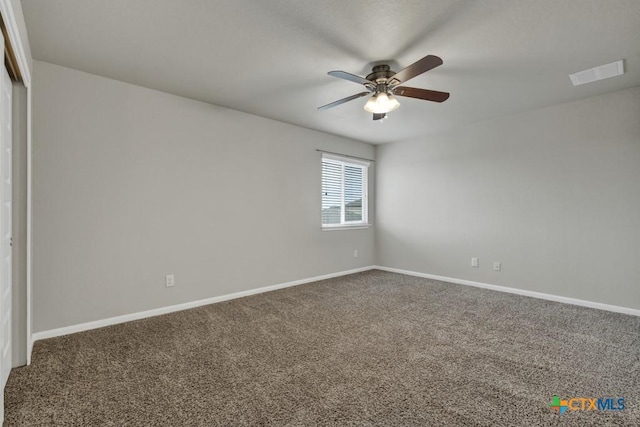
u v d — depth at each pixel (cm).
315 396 174
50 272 254
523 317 302
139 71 267
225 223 360
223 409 163
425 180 481
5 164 179
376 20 195
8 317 191
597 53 235
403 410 162
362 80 236
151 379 191
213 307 334
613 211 319
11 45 165
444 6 182
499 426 150
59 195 257
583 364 210
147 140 303
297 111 371
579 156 339
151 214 306
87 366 206
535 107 359
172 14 190
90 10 185
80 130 267
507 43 221
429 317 302
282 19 195
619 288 316
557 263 355
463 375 197
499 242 402
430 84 292
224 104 348
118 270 287
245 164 378
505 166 395
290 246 427
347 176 518
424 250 482
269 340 248
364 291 399
